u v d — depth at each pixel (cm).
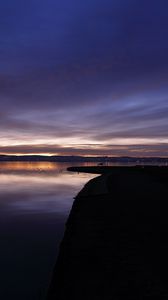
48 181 9006
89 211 2586
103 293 1015
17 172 15888
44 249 1966
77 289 1073
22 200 4750
